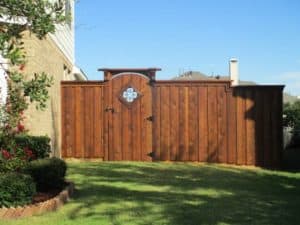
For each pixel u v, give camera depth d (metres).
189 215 8.08
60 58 17.39
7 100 8.72
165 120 15.99
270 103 15.55
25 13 7.38
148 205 8.77
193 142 15.90
